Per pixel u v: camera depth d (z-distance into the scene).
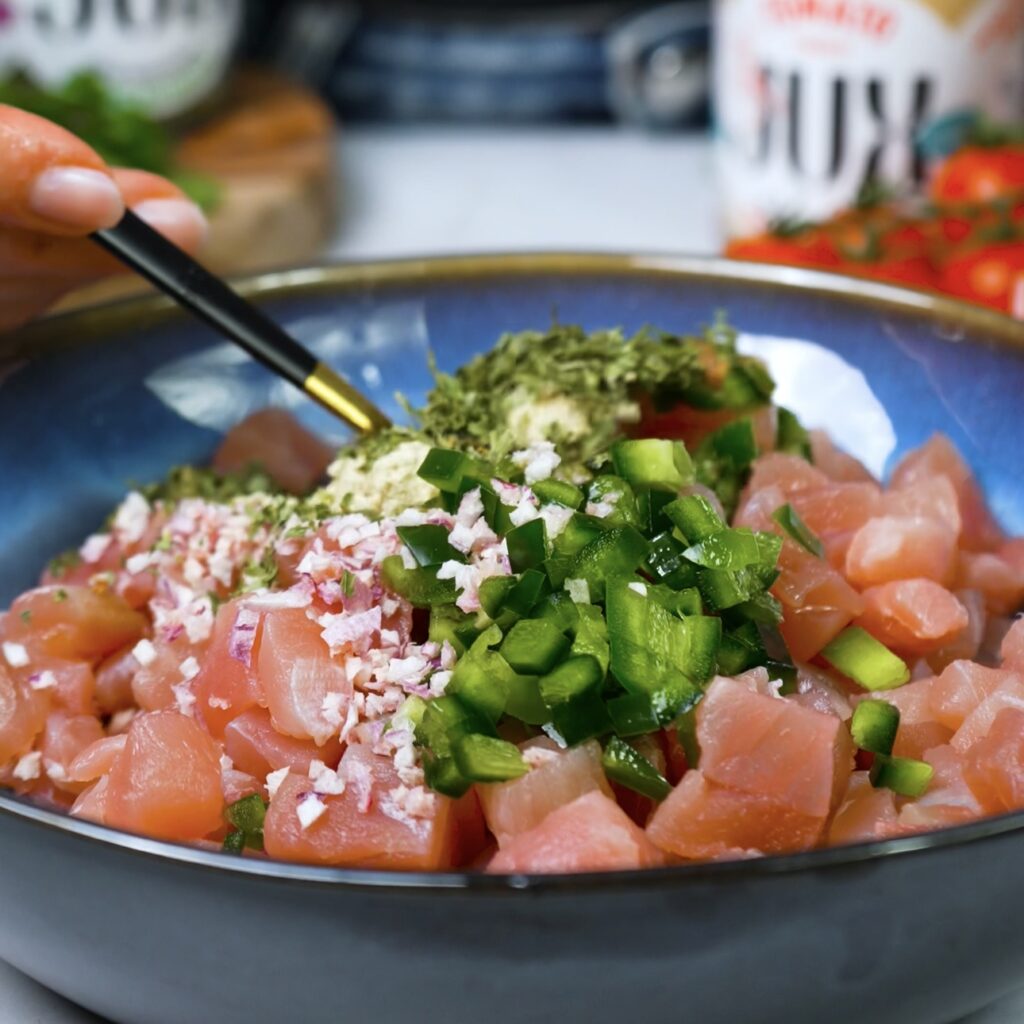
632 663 0.45
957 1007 0.44
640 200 0.93
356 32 1.07
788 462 0.53
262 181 0.82
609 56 1.06
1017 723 0.45
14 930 0.44
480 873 0.41
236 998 0.43
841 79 0.73
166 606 0.52
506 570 0.47
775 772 0.44
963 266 0.66
